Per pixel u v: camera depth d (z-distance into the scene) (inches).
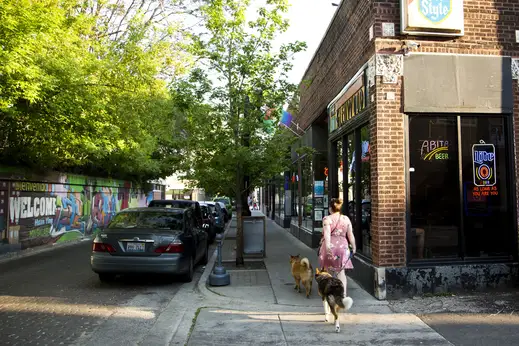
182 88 382.9
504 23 297.0
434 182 289.1
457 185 290.7
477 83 290.5
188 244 337.4
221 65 384.5
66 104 374.3
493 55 294.0
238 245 406.0
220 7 381.1
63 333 214.2
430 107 284.4
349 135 373.1
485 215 294.2
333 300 214.7
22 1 309.6
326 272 238.2
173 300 283.1
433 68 286.7
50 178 597.6
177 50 566.9
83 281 348.2
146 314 250.8
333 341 200.8
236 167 391.2
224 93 383.6
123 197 1010.1
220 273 317.7
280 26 389.4
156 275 337.7
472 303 256.5
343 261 246.7
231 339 205.0
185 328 223.8
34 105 370.3
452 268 280.4
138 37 506.9
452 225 289.0
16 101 354.0
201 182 400.2
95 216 796.6
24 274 380.5
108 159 730.8
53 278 361.1
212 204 737.0
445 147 291.6
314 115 520.1
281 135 392.8
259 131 390.6
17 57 306.3
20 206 515.8
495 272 284.5
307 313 248.1
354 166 351.3
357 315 240.4
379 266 275.1
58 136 437.7
